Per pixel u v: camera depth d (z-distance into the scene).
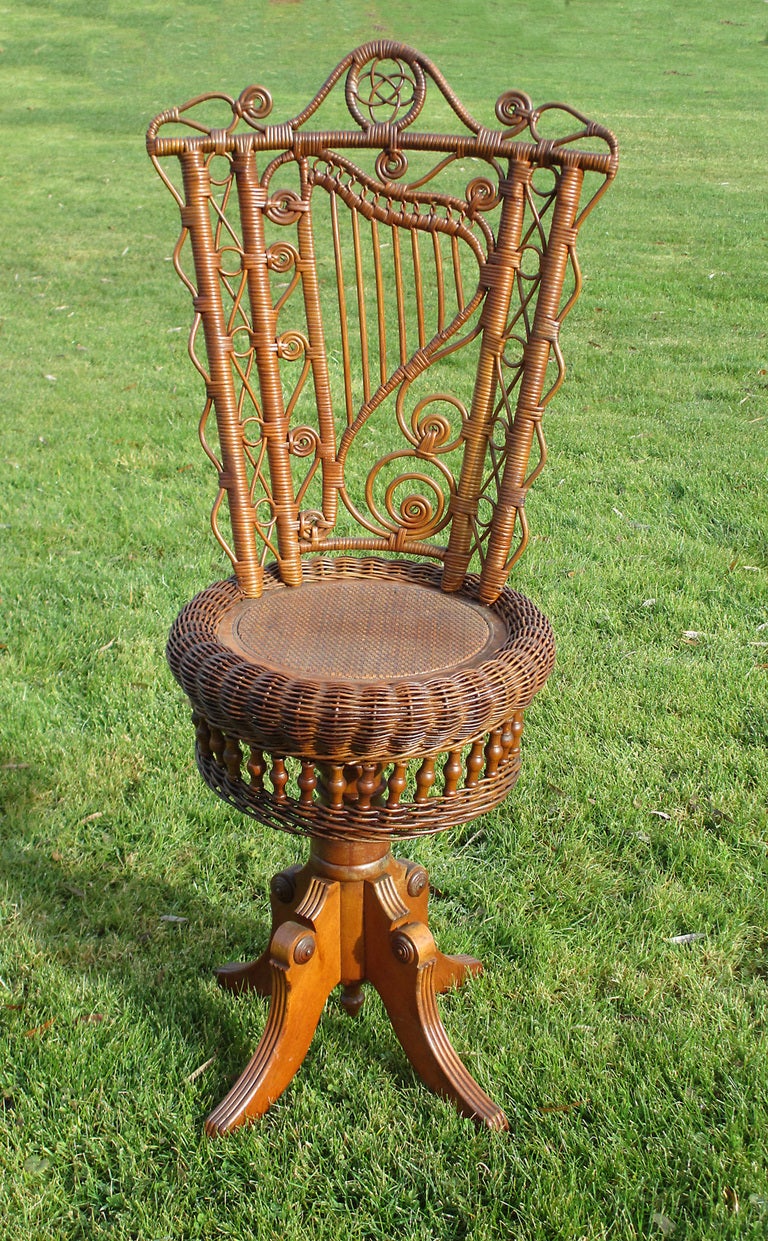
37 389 5.33
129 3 20.34
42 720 2.83
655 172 10.77
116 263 7.70
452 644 1.73
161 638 3.18
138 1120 1.81
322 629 1.78
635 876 2.35
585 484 4.27
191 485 4.28
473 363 5.66
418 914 1.95
